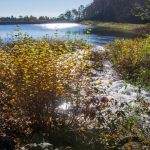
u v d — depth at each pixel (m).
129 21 102.62
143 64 13.20
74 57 7.71
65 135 6.77
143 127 6.82
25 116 7.09
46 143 6.32
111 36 50.88
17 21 174.25
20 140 6.58
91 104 7.46
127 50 15.39
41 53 7.66
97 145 6.45
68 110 7.24
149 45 7.86
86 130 6.92
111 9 126.38
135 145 6.29
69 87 7.34
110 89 10.38
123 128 6.74
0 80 7.35
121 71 13.45
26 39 9.49
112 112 7.67
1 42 18.12
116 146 6.31
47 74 6.98
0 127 6.84
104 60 17.39
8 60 7.59
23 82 7.04
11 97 7.19
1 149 6.10
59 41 17.48
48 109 7.15
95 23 118.81
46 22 187.75
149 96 9.42
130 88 10.24
